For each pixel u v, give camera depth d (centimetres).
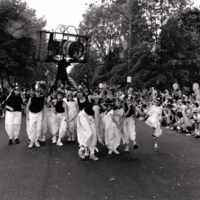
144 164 653
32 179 545
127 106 766
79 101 714
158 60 2802
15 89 888
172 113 1271
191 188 496
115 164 651
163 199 445
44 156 724
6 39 2453
